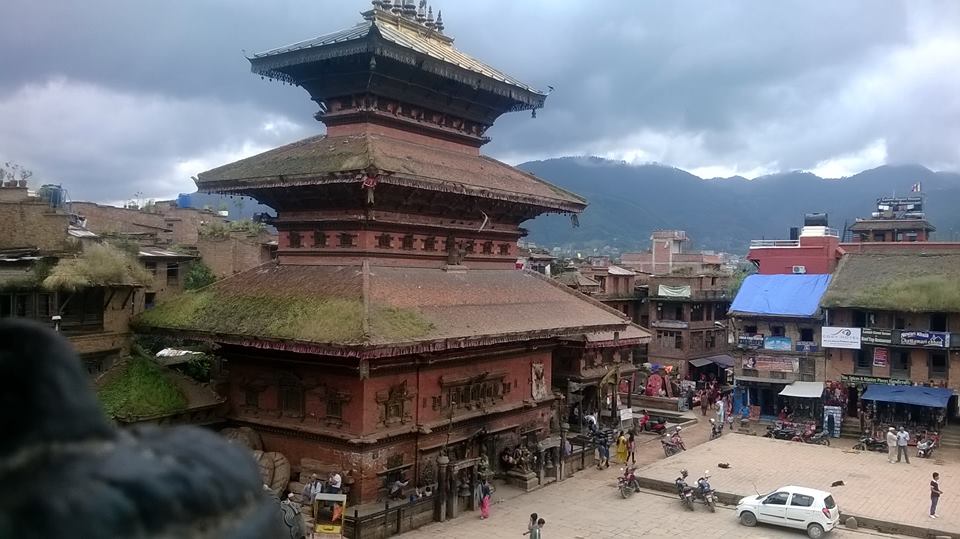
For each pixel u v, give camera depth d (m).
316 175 37.06
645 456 53.91
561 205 48.25
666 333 91.31
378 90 41.78
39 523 1.88
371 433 35.94
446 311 39.09
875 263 68.75
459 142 47.66
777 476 46.50
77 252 43.72
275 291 39.28
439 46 48.88
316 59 40.59
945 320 61.03
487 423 43.00
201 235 65.50
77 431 2.12
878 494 42.84
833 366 65.62
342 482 35.59
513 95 47.75
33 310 40.06
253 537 2.29
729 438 58.16
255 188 39.62
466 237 45.50
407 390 37.97
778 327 68.88
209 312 39.22
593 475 47.47
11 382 2.04
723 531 37.12
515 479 43.59
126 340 44.06
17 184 64.19
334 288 37.56
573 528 36.88
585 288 79.69
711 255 135.38
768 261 77.25
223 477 2.29
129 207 96.31
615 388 61.72
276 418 38.56
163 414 36.44
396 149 41.22
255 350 38.91
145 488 2.05
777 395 68.56
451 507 37.47
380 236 39.94
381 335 33.31
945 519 38.28
